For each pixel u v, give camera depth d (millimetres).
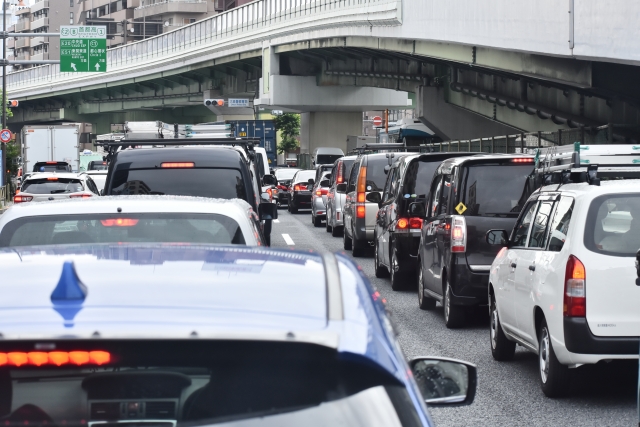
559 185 13242
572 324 11625
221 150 17094
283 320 3645
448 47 62844
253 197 17016
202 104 145000
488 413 11930
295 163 166625
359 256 33344
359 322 3783
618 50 34406
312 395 3525
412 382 3859
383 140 121938
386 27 70438
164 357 3434
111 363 3400
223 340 3424
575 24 38406
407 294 23750
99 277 4195
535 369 14656
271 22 103375
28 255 4816
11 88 171125
